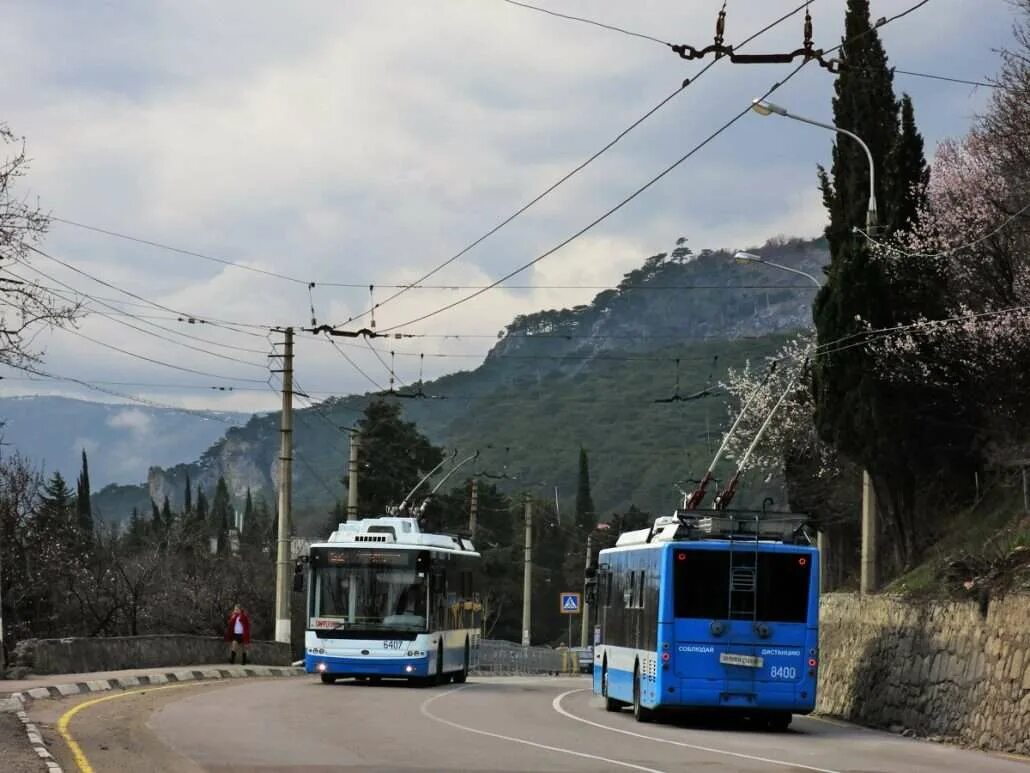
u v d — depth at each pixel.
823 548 43.25
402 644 35.53
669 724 25.78
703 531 25.02
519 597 110.88
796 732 25.17
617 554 29.95
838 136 37.06
